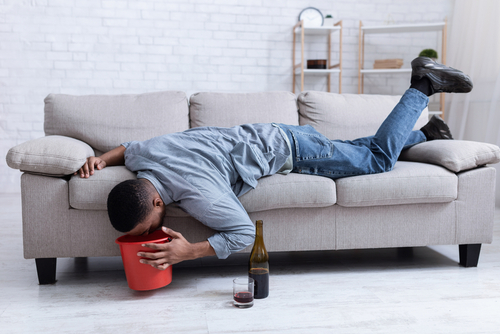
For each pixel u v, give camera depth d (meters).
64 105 2.11
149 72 4.09
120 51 4.02
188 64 4.13
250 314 1.42
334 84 4.39
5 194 3.87
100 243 1.72
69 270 1.90
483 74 3.60
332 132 2.31
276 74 4.29
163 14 4.05
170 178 1.57
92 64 4.00
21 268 1.91
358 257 2.11
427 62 1.99
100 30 3.98
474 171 1.89
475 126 3.71
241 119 2.24
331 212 1.82
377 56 4.40
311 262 2.03
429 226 1.88
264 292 1.56
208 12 4.12
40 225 1.68
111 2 3.97
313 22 4.23
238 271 1.88
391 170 1.87
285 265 1.98
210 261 2.04
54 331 1.30
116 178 1.68
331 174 1.84
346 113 2.34
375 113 2.38
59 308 1.47
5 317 1.40
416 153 2.10
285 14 4.23
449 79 1.96
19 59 3.90
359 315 1.41
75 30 3.95
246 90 4.25
